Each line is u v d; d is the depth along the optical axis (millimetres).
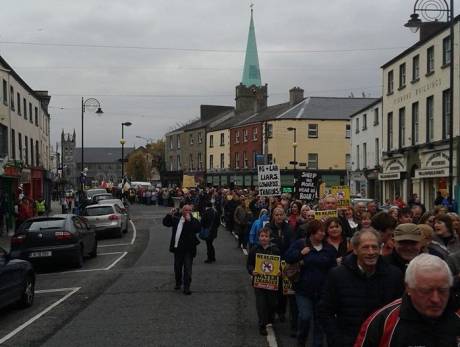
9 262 10383
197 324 9242
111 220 25609
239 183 64562
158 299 11406
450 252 7547
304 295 7270
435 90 29734
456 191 24922
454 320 3516
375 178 40438
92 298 11703
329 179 58844
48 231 16062
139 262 17484
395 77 35844
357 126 45844
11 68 31078
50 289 13039
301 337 7387
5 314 10430
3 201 26891
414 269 3473
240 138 65812
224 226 31406
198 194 33562
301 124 58938
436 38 29594
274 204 14898
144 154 114625
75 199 43875
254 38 81250
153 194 63125
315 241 7305
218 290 12375
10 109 31266
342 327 5180
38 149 41750
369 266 5152
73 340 8344
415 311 3508
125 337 8438
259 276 8555
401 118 35156
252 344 8031
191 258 12102
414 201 21719
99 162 178500
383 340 3607
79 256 16484
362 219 10008
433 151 29875
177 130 83250
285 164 58500
